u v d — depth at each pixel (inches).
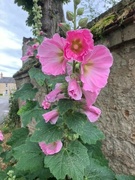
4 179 27.3
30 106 32.3
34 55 32.2
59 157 16.8
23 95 32.0
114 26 29.0
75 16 17.3
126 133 29.5
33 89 32.6
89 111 16.7
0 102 265.7
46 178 21.5
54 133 16.9
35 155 19.6
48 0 87.4
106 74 14.9
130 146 28.8
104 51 14.8
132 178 23.1
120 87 30.5
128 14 26.3
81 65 14.7
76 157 16.7
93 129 19.1
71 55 13.9
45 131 17.2
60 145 17.3
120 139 30.7
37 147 20.2
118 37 29.2
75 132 17.0
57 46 15.3
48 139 16.7
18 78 91.9
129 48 28.5
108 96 33.1
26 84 33.3
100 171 20.5
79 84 15.3
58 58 15.6
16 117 110.7
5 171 30.5
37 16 35.5
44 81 29.9
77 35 13.9
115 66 31.4
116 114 31.4
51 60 15.6
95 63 15.0
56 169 16.1
